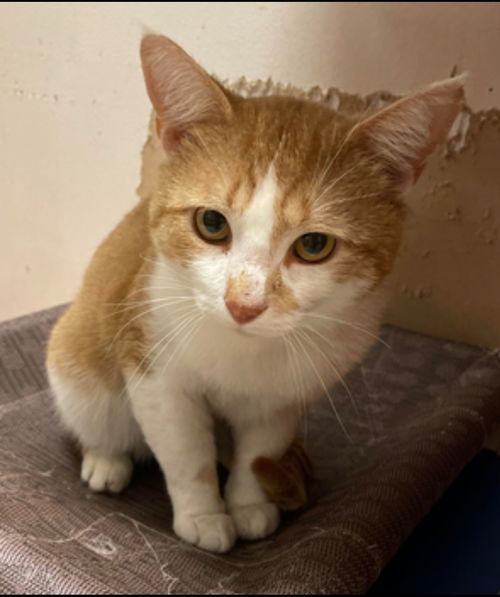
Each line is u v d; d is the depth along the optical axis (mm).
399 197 221
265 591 172
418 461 224
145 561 200
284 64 341
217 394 240
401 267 333
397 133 208
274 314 197
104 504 239
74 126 389
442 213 315
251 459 243
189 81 211
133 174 396
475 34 288
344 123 220
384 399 302
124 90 379
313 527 209
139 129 384
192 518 223
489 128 296
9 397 299
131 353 234
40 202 389
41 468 257
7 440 271
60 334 274
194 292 211
